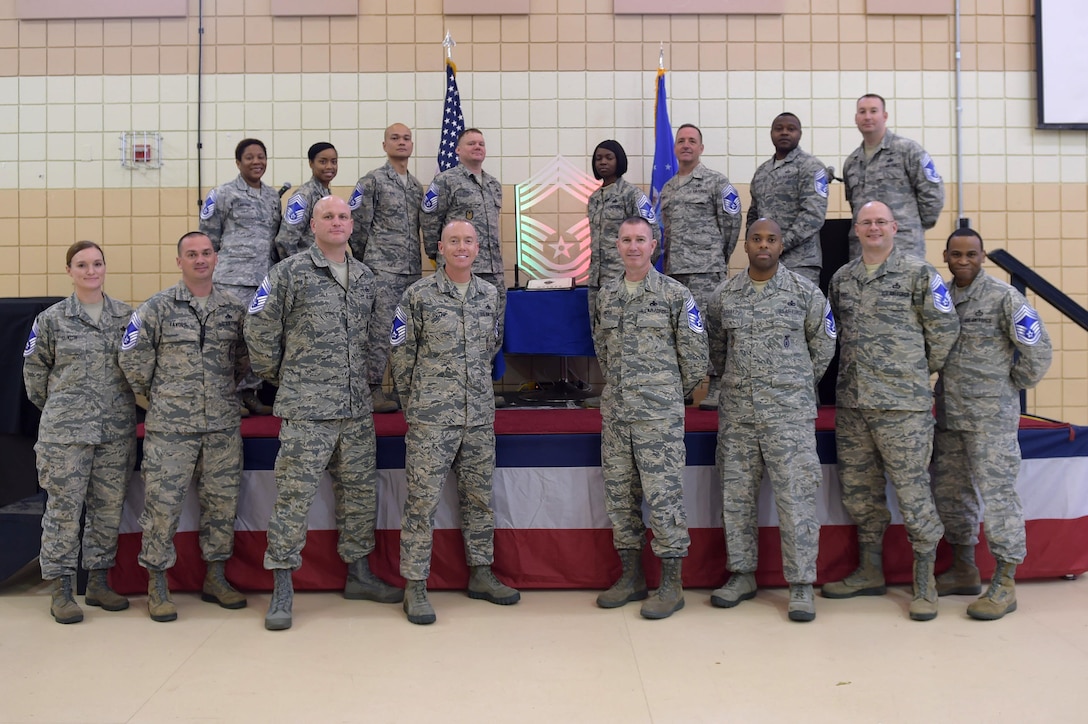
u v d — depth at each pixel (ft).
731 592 11.99
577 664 9.90
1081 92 18.61
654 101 18.60
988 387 11.71
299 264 11.53
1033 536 12.89
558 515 12.78
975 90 18.70
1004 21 18.69
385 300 14.99
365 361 12.14
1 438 14.30
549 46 18.56
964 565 12.42
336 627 11.27
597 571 12.80
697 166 15.62
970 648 10.32
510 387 18.53
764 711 8.65
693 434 12.78
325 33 18.53
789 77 18.65
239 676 9.62
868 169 15.05
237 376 12.39
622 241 11.66
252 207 15.15
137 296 18.66
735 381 11.80
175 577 12.71
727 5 18.53
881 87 18.69
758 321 11.68
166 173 18.58
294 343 11.55
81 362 11.74
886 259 11.85
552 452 12.75
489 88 18.60
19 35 18.62
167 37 18.56
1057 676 9.46
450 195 15.30
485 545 12.32
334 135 18.61
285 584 11.50
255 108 18.56
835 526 12.86
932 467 12.61
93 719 8.57
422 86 18.54
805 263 15.17
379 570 12.84
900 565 12.85
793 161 15.33
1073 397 18.76
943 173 18.74
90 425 11.71
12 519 12.78
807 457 11.56
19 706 8.86
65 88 18.62
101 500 12.07
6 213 18.69
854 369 11.95
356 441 11.98
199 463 12.02
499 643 10.62
